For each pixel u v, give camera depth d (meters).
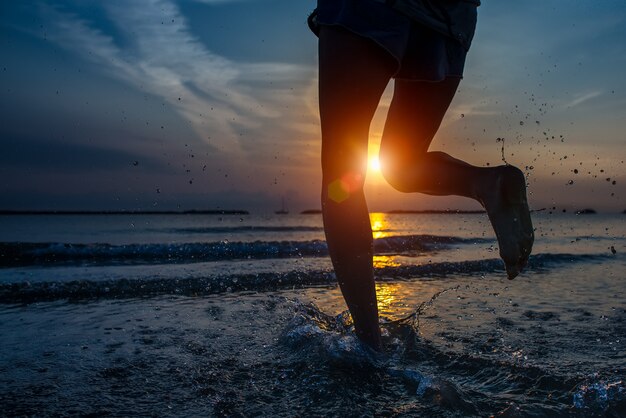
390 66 1.58
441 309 2.88
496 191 1.57
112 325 2.51
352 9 1.52
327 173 1.62
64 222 39.16
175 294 3.56
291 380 1.61
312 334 2.05
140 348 2.03
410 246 10.38
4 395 1.50
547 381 1.54
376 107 1.62
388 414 1.33
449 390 1.45
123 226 29.61
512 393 1.48
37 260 7.49
